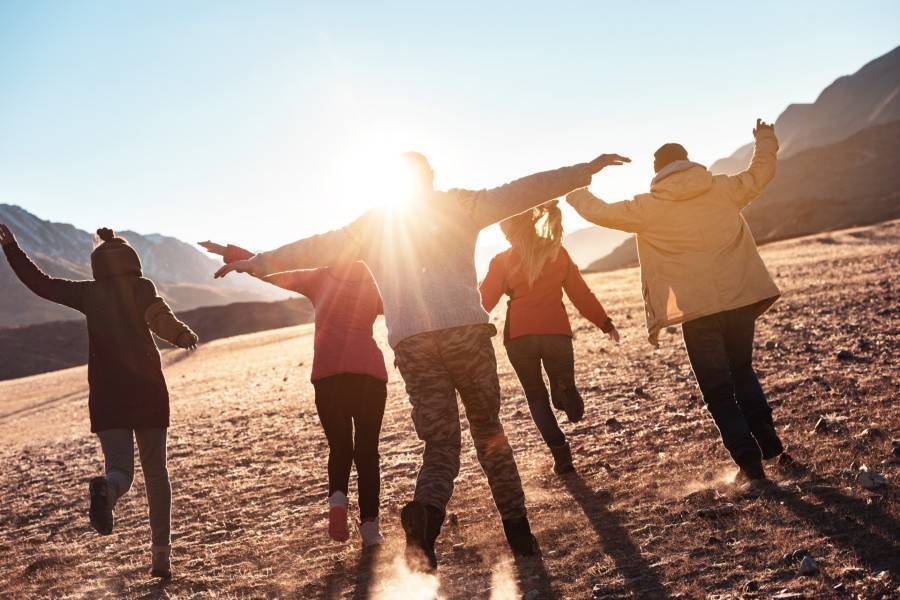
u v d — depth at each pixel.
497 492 4.04
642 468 5.39
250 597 4.09
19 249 4.78
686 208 4.71
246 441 9.58
